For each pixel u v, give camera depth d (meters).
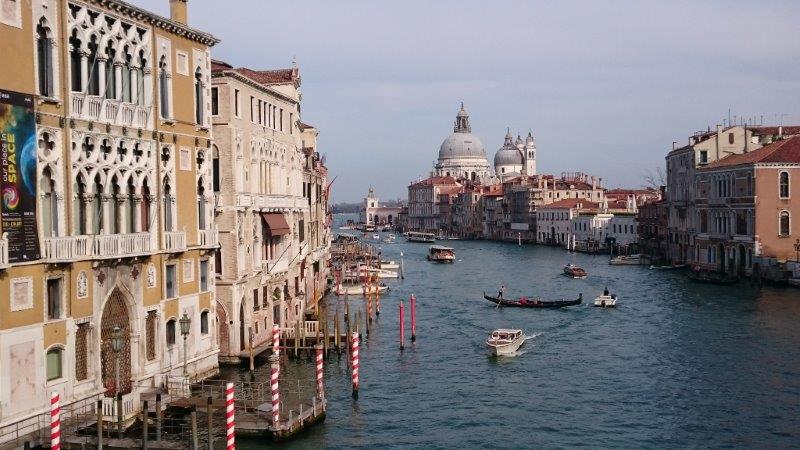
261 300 41.97
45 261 24.50
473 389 37.03
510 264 112.56
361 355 44.34
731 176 81.12
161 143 30.80
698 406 33.69
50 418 23.97
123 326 28.70
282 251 46.69
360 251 115.12
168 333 31.56
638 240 117.38
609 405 34.22
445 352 45.34
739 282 75.31
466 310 62.69
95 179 27.23
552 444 29.44
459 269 104.69
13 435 23.30
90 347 26.84
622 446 29.16
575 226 146.12
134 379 29.11
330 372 39.66
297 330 42.25
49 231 25.14
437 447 29.02
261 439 27.91
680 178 97.88
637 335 49.75
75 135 25.95
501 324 55.31
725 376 38.34
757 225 75.44
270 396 32.56
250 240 40.19
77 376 26.38
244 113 39.62
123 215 28.59
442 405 34.34
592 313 59.72
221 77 37.69
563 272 96.00
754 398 34.56
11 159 23.22
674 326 52.34
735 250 79.94
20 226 23.55
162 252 30.61
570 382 38.22
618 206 150.38
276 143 45.62
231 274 38.06
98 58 27.31
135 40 29.28
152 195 30.20
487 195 197.50
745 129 91.19
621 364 41.69
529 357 43.94
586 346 46.69
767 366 40.03
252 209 40.41
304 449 28.41
